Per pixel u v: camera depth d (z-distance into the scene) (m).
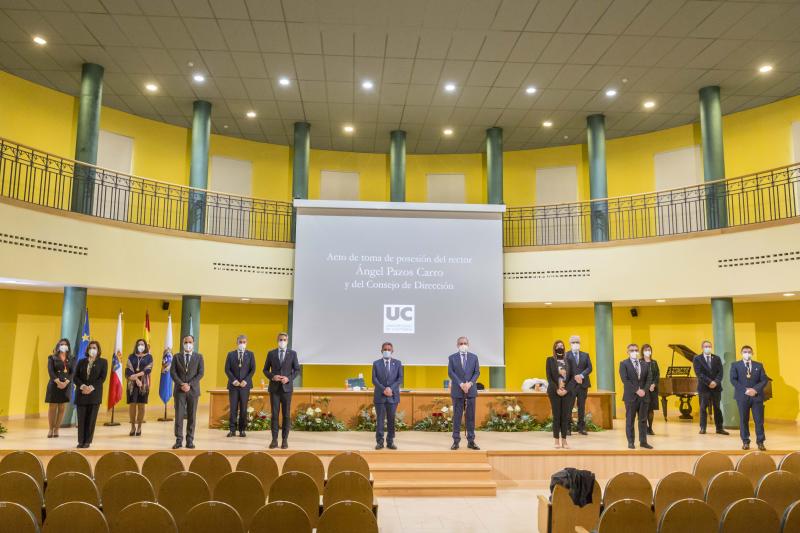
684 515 4.15
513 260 14.27
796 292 11.09
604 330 13.59
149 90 13.74
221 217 16.19
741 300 13.39
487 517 7.00
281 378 8.70
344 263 13.65
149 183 15.20
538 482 8.65
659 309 15.44
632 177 16.30
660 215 15.69
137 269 11.98
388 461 8.52
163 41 11.60
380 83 13.34
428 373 16.61
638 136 16.34
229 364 9.84
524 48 11.80
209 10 10.55
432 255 13.82
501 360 13.55
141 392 9.95
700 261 12.18
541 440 9.70
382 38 11.46
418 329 13.54
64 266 10.79
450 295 13.72
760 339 13.87
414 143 17.03
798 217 10.95
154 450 8.30
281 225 16.86
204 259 13.03
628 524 4.24
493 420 10.84
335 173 17.53
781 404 13.39
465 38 11.45
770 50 11.75
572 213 16.78
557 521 5.19
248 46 11.78
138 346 10.25
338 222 13.79
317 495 5.00
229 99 14.20
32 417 13.08
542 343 16.38
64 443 9.01
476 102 14.29
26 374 13.06
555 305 14.99
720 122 13.25
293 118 15.29
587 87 13.46
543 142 16.92
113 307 14.62
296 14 10.66
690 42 11.48
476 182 17.69
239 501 4.88
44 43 11.65
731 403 11.76
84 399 8.54
